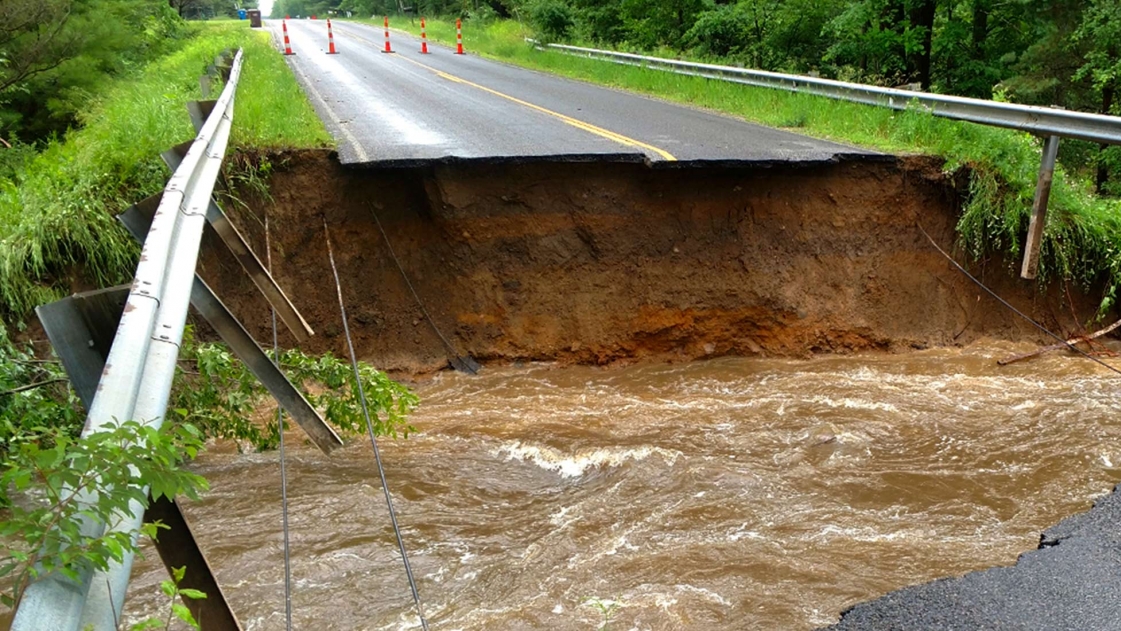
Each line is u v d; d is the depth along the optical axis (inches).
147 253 125.3
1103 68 761.0
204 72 662.5
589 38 1117.7
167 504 100.7
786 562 199.6
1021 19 906.1
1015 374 348.5
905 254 388.5
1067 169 852.0
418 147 402.9
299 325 272.7
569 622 177.5
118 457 79.7
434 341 383.2
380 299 382.6
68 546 75.1
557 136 444.8
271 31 1877.5
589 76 818.8
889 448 271.9
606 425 299.7
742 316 383.9
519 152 384.8
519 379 369.4
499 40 1283.2
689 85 647.8
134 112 409.4
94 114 533.0
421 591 195.6
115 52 765.9
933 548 204.8
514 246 379.6
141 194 349.1
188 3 2092.8
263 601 190.1
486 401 340.2
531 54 1043.9
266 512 234.4
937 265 390.9
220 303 160.2
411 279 383.6
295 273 376.8
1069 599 179.6
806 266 383.6
